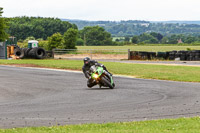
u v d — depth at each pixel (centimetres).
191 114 1661
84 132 1228
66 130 1280
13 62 6319
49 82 3331
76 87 2928
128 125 1366
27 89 2825
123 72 4203
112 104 1997
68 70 4809
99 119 1568
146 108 1848
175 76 3703
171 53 7112
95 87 2920
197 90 2616
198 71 4316
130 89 2722
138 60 7269
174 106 1902
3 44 8062
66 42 11506
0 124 1475
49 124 1471
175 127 1294
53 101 2158
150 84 3073
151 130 1238
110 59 7844
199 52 6825
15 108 1908
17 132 1252
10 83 3272
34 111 1802
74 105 1984
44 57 7944
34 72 4462
